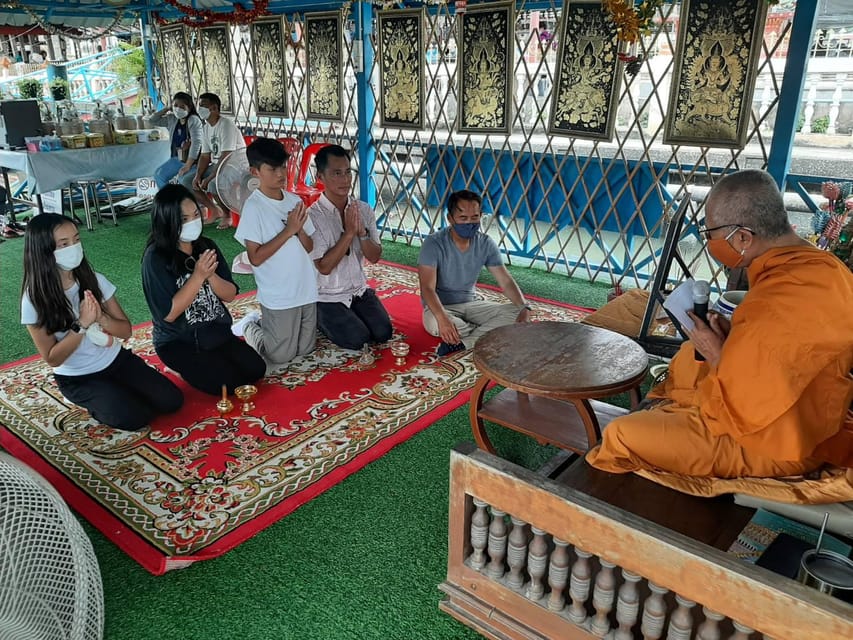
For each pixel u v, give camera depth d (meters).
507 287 3.66
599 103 4.59
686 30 4.05
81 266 2.61
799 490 1.71
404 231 6.07
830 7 4.23
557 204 5.22
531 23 6.55
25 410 2.99
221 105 7.32
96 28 8.39
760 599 1.23
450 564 1.80
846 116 6.50
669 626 1.42
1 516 1.43
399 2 5.29
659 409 2.04
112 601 1.90
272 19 6.29
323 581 1.99
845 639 1.15
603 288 4.93
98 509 2.30
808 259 1.65
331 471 2.54
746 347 1.63
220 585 1.97
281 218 3.26
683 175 4.52
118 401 2.69
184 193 2.84
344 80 5.97
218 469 2.54
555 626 1.61
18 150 6.20
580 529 1.46
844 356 1.67
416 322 4.12
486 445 2.61
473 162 5.58
